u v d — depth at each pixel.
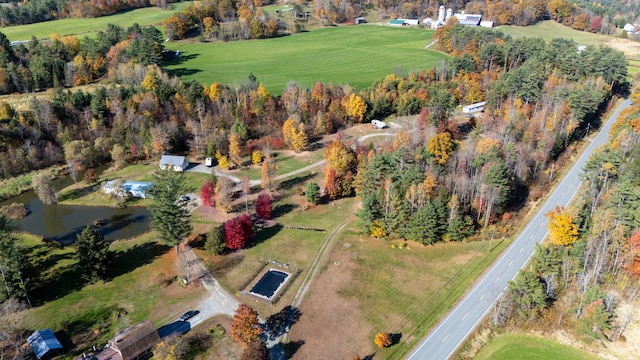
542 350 93.31
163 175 118.12
